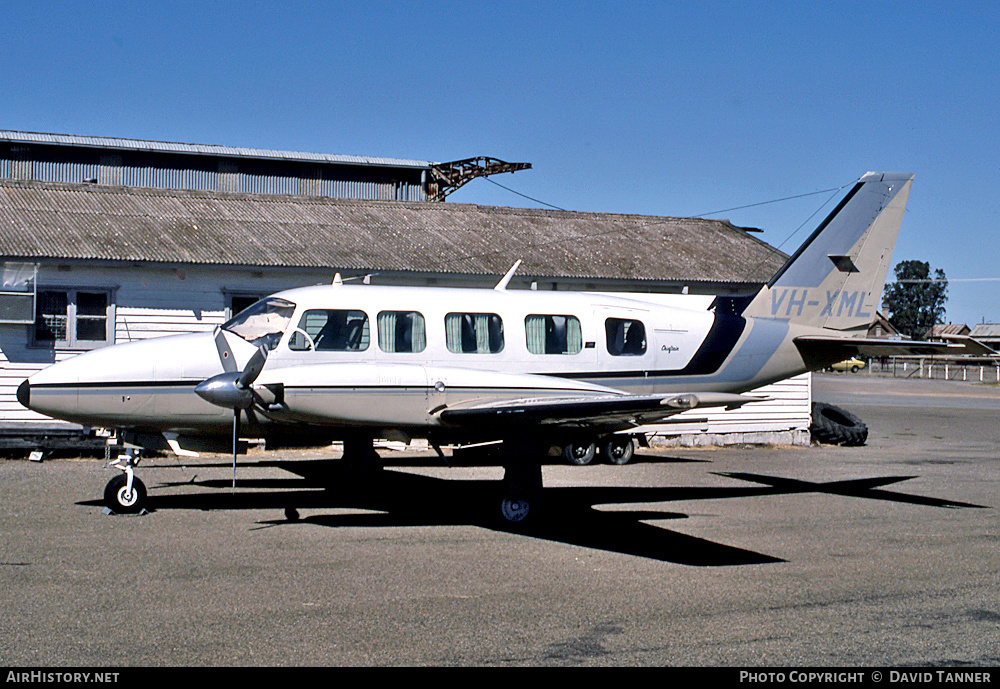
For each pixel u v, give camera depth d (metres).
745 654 5.25
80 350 13.41
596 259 17.23
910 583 6.91
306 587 6.41
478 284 15.64
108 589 6.21
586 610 6.03
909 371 60.97
